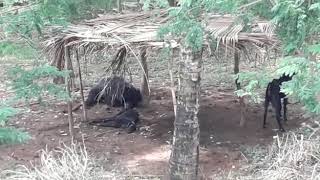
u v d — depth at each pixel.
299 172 6.55
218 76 12.54
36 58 7.18
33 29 7.11
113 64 8.81
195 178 6.47
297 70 5.42
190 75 6.20
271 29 7.11
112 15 9.19
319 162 6.65
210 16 6.39
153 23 8.16
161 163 7.56
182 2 5.00
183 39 5.94
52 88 6.94
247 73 6.33
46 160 6.96
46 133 8.92
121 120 9.29
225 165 7.42
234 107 10.31
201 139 8.55
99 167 7.31
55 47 8.22
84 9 8.77
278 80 8.43
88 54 8.20
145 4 6.03
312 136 7.45
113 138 8.74
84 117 9.57
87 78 12.30
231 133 8.83
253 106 10.31
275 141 7.78
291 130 8.52
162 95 11.32
